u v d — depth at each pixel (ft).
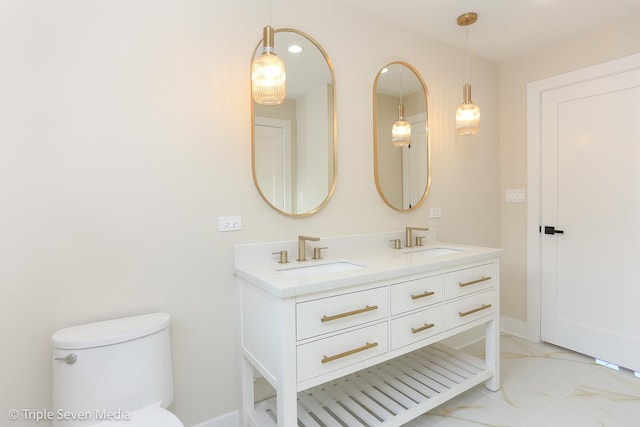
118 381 4.05
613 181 7.58
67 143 4.34
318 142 6.40
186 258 5.18
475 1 6.57
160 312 4.96
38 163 4.20
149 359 4.31
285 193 6.03
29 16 4.13
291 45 6.07
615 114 7.51
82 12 4.41
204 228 5.32
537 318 9.00
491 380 6.71
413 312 5.37
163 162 4.98
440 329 5.75
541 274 8.93
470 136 8.93
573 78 8.11
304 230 6.29
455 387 5.94
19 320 4.13
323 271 5.91
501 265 9.78
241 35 5.59
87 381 3.90
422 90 7.90
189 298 5.22
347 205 6.81
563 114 8.39
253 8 5.69
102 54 4.54
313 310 4.35
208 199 5.34
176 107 5.06
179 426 3.84
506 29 7.68
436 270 5.68
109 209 4.62
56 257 4.31
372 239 7.08
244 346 5.33
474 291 6.32
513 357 8.19
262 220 5.83
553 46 8.49
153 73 4.88
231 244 5.56
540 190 8.87
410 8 6.83
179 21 5.07
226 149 5.47
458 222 8.71
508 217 9.57
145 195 4.85
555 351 8.49
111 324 4.41
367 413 5.27
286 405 4.16
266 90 4.86
